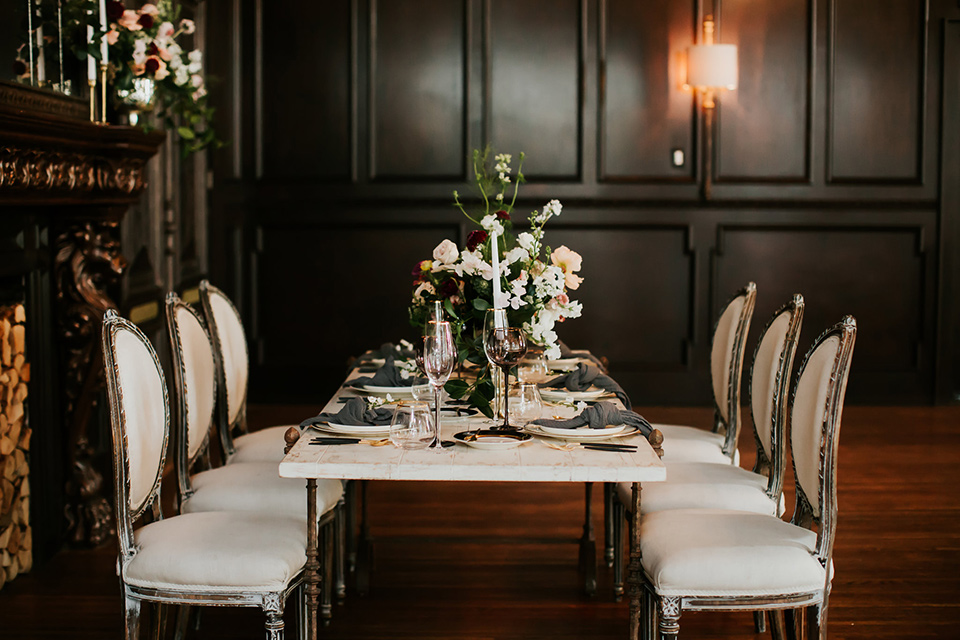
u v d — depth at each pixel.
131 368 2.36
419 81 6.28
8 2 2.94
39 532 3.53
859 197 6.34
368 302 6.43
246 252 6.42
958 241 6.43
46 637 2.92
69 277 3.64
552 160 6.32
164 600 2.29
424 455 2.24
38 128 2.91
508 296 2.44
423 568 3.54
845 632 2.96
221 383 3.31
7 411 3.28
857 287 6.43
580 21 6.23
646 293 6.41
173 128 4.87
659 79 6.27
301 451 2.28
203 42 5.53
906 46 6.27
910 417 6.14
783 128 6.30
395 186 6.32
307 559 2.39
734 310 3.44
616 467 2.14
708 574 2.22
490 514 4.17
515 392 2.53
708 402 6.43
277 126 6.32
